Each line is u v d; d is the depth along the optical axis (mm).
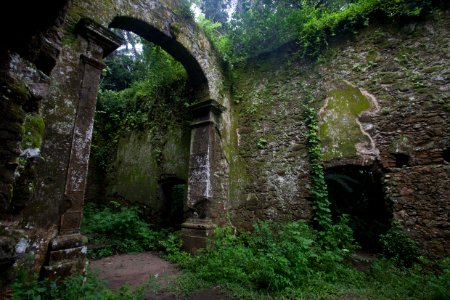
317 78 6074
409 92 5027
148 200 7879
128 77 12797
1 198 1628
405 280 3885
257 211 6137
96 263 5211
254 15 6902
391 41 5402
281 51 6754
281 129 6277
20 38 1842
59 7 1830
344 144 5426
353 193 8008
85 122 3971
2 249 1592
